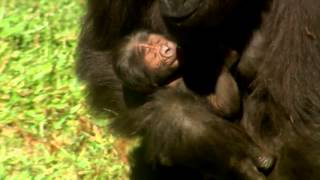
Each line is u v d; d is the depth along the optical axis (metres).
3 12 14.19
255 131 10.14
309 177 9.84
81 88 12.34
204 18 9.66
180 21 9.58
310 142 9.77
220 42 10.05
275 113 9.96
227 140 9.90
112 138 11.81
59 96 12.37
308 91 9.73
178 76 10.18
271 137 10.08
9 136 11.70
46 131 11.85
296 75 9.76
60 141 11.72
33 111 12.09
